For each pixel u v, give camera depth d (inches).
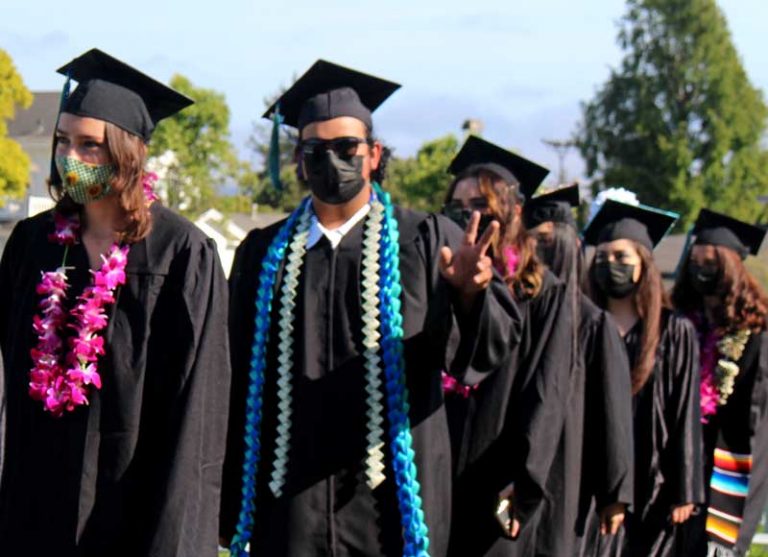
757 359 477.4
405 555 276.5
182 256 259.4
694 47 3841.0
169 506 247.9
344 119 289.7
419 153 3149.6
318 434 281.3
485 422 328.2
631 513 417.1
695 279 495.8
